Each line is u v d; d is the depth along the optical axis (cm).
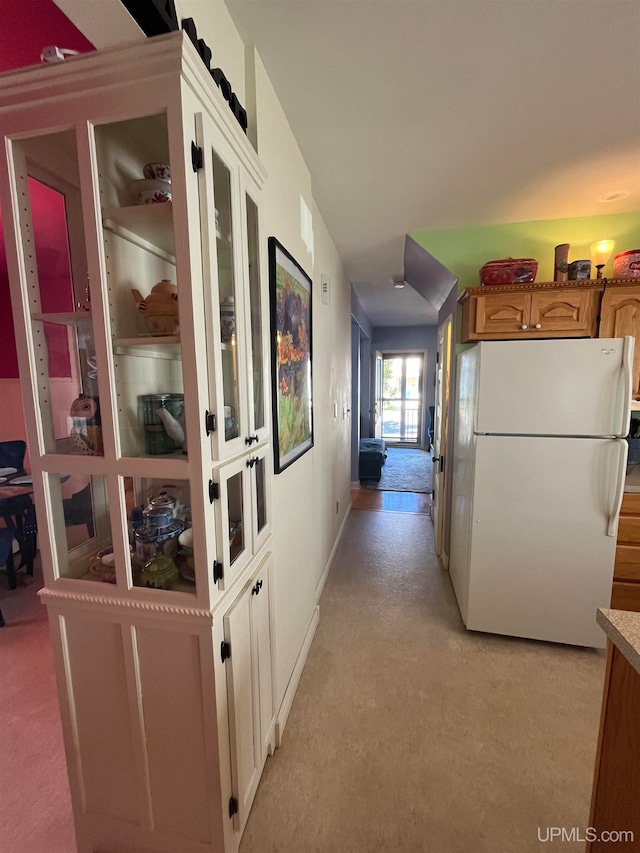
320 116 157
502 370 203
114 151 93
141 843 112
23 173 92
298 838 122
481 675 191
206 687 99
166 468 92
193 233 85
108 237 92
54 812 130
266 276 135
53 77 83
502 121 160
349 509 431
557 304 231
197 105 84
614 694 89
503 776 141
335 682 187
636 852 80
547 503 204
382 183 211
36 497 100
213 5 104
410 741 155
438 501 340
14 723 164
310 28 117
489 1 107
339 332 340
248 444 116
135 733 106
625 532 209
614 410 192
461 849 119
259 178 122
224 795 105
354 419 529
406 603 256
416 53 126
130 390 100
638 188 218
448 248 276
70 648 106
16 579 279
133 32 94
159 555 103
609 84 139
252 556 122
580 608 206
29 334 94
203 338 89
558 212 250
